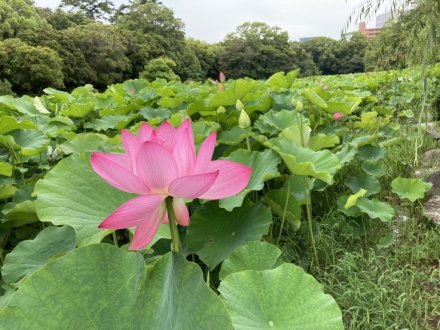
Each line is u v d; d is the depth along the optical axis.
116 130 4.12
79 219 1.46
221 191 0.90
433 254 2.37
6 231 2.07
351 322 1.71
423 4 2.55
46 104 4.51
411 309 1.88
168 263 0.82
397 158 3.69
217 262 1.81
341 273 2.18
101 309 0.76
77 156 1.65
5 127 2.56
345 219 2.58
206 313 0.78
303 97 4.00
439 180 3.11
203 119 3.62
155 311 0.78
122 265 0.80
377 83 7.34
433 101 4.57
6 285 1.55
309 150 2.28
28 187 2.24
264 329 1.09
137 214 0.84
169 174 0.81
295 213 2.14
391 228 2.67
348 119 5.25
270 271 1.22
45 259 1.55
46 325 0.72
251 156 2.15
